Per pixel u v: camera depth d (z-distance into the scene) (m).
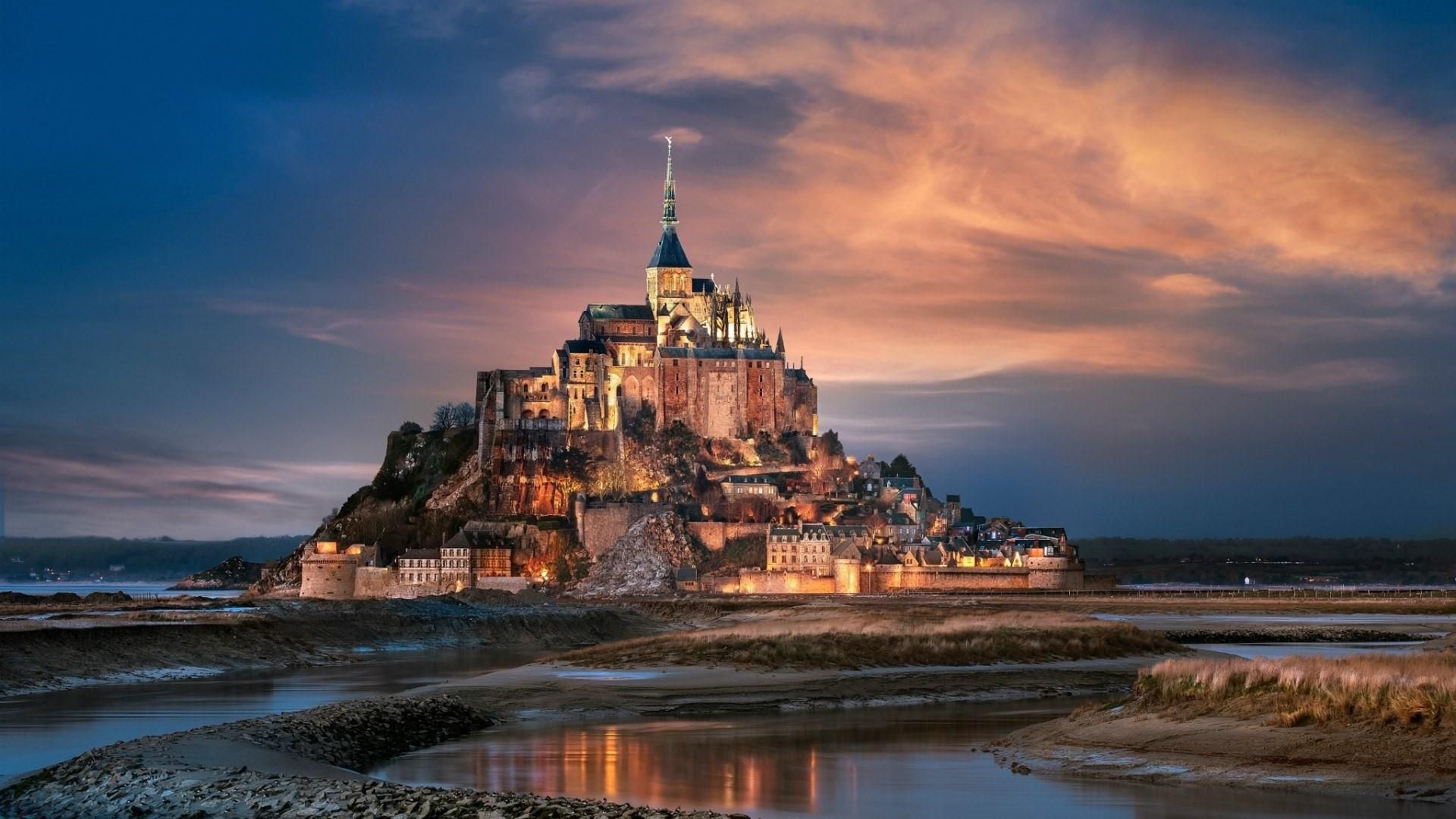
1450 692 86.50
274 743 91.75
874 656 162.75
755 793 84.12
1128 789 83.50
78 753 98.12
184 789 75.94
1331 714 89.81
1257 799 78.44
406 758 97.12
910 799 82.12
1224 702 98.50
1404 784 78.56
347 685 151.50
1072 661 168.88
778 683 142.88
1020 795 82.88
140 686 149.38
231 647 186.00
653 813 68.19
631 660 160.62
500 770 91.62
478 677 148.88
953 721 119.81
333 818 68.50
